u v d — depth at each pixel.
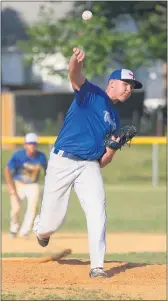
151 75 84.81
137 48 66.06
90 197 16.22
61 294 14.07
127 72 16.42
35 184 28.30
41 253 23.16
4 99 63.62
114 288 14.91
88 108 16.16
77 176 16.41
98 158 16.52
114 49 66.06
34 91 82.56
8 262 18.78
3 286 15.31
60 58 73.62
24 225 28.34
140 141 46.47
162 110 72.62
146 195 43.88
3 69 84.75
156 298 13.73
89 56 64.12
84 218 35.06
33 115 73.38
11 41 84.75
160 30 66.50
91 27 64.88
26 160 27.86
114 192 45.50
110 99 16.44
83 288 14.83
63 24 66.25
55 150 16.55
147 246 26.08
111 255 23.03
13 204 28.30
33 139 27.80
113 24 68.69
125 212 36.53
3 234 29.72
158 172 52.53
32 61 71.38
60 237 28.67
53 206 16.75
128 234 29.72
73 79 15.97
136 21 68.44
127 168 54.31
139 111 73.75
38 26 69.06
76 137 16.23
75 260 19.12
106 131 16.25
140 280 16.12
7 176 28.22
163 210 37.47
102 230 16.16
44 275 16.88
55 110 73.69
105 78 78.00
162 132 70.81
